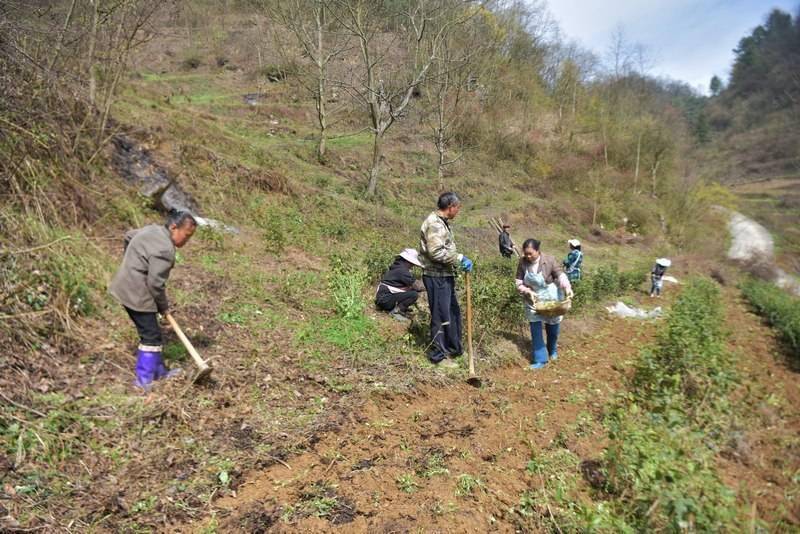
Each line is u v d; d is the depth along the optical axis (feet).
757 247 95.30
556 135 119.55
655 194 107.45
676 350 19.66
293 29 70.08
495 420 16.72
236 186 39.22
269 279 26.61
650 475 11.07
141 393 14.57
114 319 18.08
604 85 134.00
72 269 18.56
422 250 20.34
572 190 102.53
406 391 17.79
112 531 10.06
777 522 11.54
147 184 31.35
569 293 22.40
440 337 20.67
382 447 14.28
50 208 21.35
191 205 33.58
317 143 77.41
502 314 26.22
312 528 10.83
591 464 14.06
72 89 29.07
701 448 13.55
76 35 30.22
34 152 22.76
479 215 72.74
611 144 116.26
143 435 12.91
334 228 40.73
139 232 14.75
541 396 19.11
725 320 41.09
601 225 91.40
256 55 115.03
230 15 127.85
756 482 14.46
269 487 12.14
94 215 24.98
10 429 11.60
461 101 96.48
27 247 17.94
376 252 32.17
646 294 48.44
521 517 11.75
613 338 29.76
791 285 77.82
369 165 76.33
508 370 22.24
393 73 71.77
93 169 27.61
